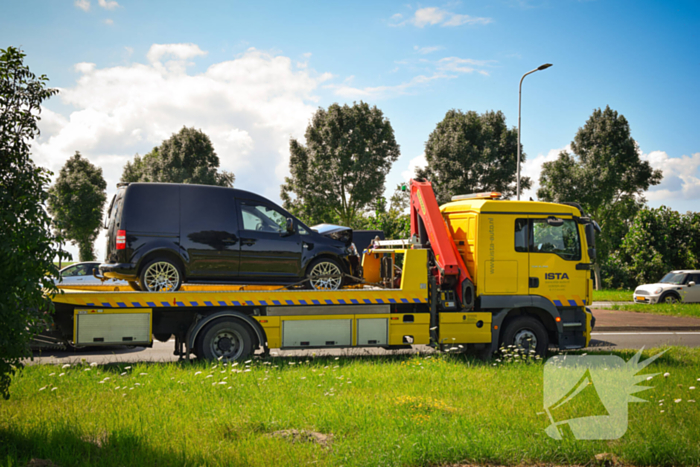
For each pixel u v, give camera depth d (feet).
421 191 32.22
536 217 31.22
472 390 21.91
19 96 15.75
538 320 30.99
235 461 13.64
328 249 30.48
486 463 14.24
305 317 28.73
